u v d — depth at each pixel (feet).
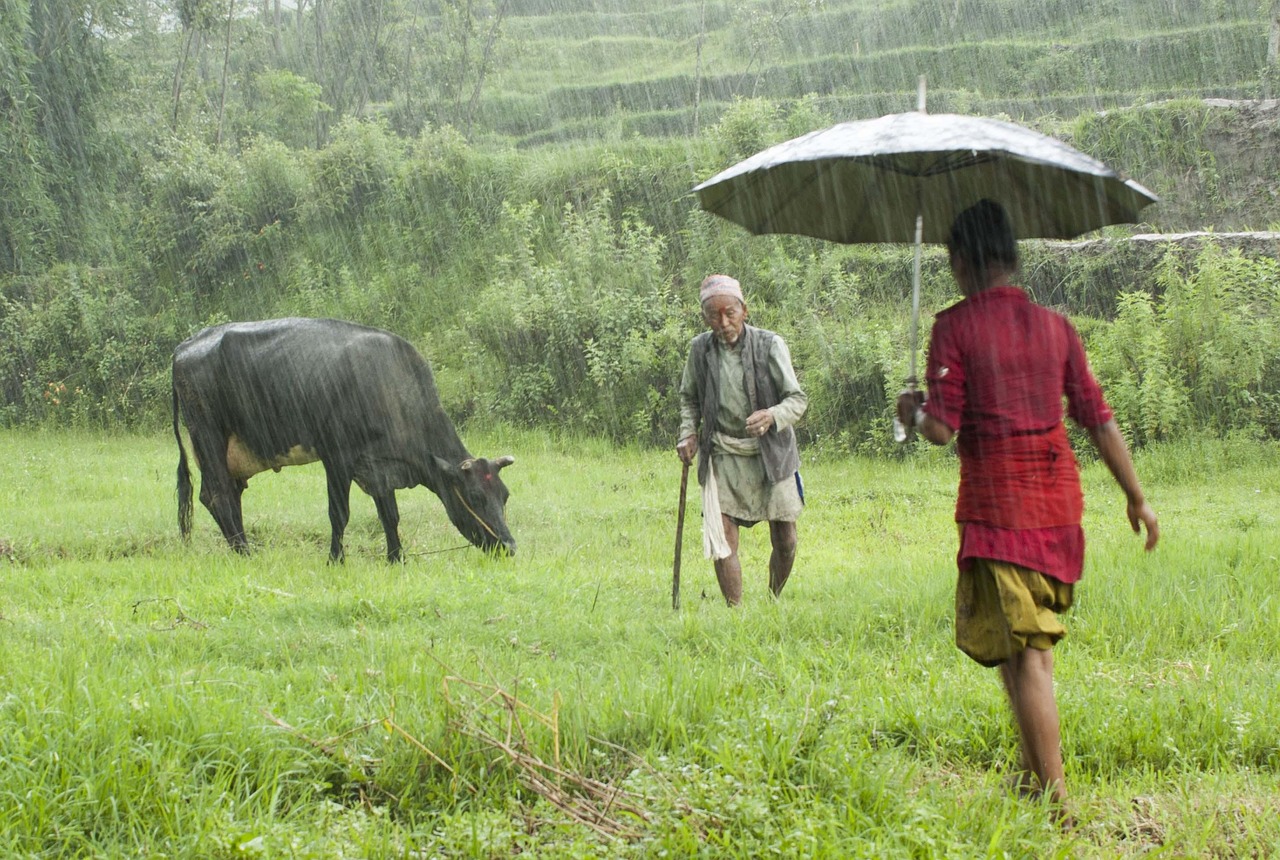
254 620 20.77
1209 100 69.10
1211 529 31.32
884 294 58.90
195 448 31.94
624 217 70.38
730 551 21.85
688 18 189.78
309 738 12.69
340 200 78.59
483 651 18.01
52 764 11.78
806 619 19.83
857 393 50.93
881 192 13.91
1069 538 11.93
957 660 17.19
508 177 76.84
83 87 90.38
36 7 88.89
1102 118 68.80
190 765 12.29
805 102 73.36
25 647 18.07
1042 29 140.56
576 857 10.30
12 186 83.61
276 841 10.53
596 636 19.60
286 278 76.59
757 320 57.72
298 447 30.89
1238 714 13.94
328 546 33.19
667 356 56.18
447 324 68.33
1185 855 10.80
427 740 12.85
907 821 11.08
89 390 70.38
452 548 31.30
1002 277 12.32
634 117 134.41
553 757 12.44
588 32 190.19
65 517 36.37
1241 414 45.21
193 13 100.78
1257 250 53.62
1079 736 13.69
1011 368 11.84
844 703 14.19
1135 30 127.95
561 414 57.36
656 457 51.85
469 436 56.80
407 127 125.08
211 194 81.46
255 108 131.03
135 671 15.70
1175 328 47.78
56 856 10.77
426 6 155.33
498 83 151.12
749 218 14.67
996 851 10.43
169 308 77.20
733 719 13.32
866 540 32.27
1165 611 19.51
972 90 120.78
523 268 65.87
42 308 77.51
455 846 10.73
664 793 11.30
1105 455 12.36
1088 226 13.30
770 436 21.70
